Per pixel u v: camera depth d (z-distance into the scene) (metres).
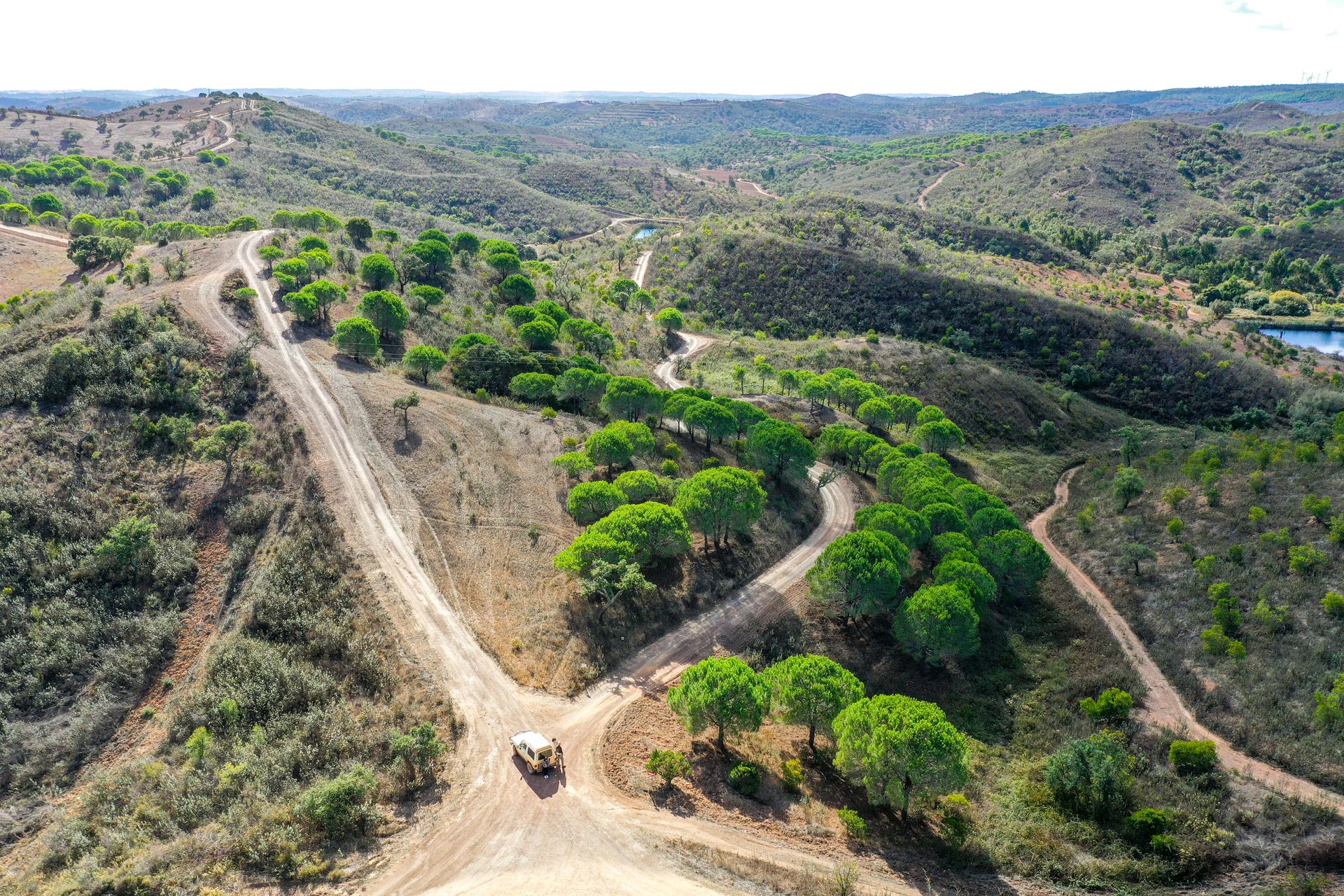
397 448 72.19
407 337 99.19
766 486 85.56
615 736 45.81
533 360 98.56
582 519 68.25
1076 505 95.94
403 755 41.12
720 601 65.81
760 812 41.00
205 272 104.62
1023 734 54.56
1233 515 76.31
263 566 55.16
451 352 96.50
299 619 50.72
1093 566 78.50
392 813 38.16
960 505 82.19
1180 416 130.25
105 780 40.41
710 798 41.53
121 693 46.81
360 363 87.88
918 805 44.16
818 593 63.34
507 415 84.56
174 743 43.38
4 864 36.22
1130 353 140.12
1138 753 50.00
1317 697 51.34
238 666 46.88
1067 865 40.09
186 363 74.50
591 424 89.12
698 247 198.88
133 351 72.31
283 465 65.50
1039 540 89.12
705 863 36.09
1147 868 39.72
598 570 55.59
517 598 57.88
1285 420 124.69
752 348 146.38
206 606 53.31
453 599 56.16
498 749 43.59
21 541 53.28
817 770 46.78
